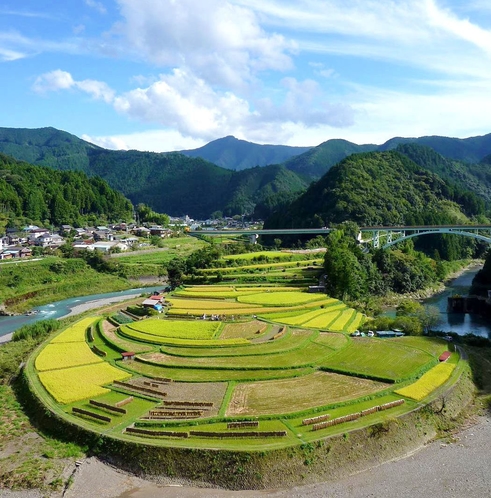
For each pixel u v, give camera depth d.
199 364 77.56
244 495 49.31
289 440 54.09
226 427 57.12
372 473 53.12
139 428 57.44
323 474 52.22
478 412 67.56
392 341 91.19
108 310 123.06
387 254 169.50
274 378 72.56
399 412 61.22
